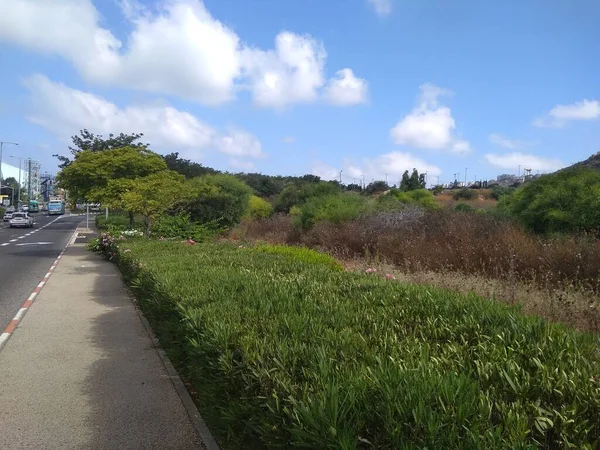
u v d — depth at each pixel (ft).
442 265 30.83
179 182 61.77
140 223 78.33
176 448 11.64
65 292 33.78
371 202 61.16
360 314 13.37
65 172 74.69
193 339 12.39
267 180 191.52
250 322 12.16
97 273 43.91
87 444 11.82
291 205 98.94
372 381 7.56
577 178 35.63
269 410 7.84
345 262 38.42
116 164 73.51
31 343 20.70
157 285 19.61
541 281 25.11
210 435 12.03
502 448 5.95
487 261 29.35
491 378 8.36
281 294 15.38
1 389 15.38
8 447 11.64
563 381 7.95
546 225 35.47
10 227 150.30
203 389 11.89
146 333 22.24
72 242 86.99
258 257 28.48
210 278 19.13
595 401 7.27
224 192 77.36
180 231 57.06
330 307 14.03
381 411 6.73
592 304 19.66
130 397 14.71
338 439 6.17
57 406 14.06
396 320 12.89
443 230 38.22
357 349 9.93
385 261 36.83
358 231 44.83
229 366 9.85
